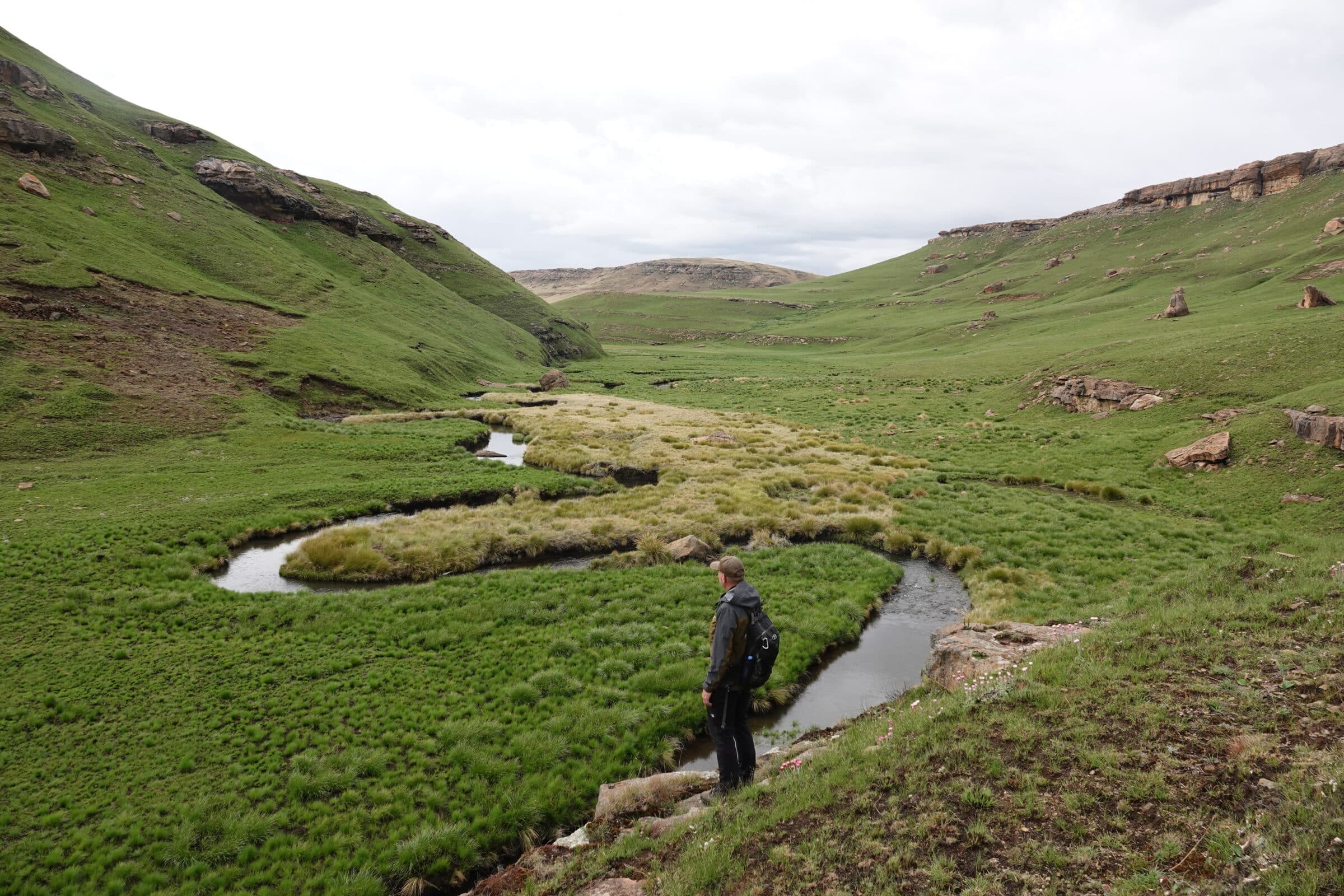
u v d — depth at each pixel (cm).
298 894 977
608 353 17500
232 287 8362
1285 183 18338
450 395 8144
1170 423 4647
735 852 688
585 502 3456
